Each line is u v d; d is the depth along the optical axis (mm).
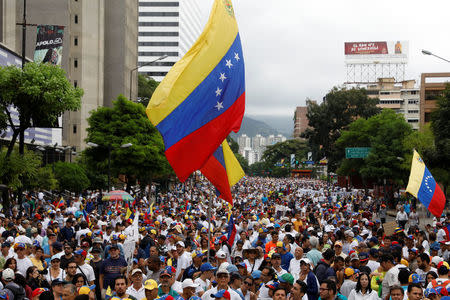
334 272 10023
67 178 46594
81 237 14578
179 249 11664
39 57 43500
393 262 10062
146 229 16016
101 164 46875
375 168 54031
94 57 77688
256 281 9789
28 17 68062
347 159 72562
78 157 64438
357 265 10977
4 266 10258
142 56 195750
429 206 15906
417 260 10977
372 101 104250
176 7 195500
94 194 50906
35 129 51531
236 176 11133
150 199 49719
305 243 12680
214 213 28766
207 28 10211
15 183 27875
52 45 43594
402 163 53344
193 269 11250
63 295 8328
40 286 9945
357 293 8875
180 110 9891
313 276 9281
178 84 9906
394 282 9453
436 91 89562
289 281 8703
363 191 72125
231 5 10734
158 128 9805
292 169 181125
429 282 9820
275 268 10320
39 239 15359
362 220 20344
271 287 8734
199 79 10031
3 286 9492
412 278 9109
